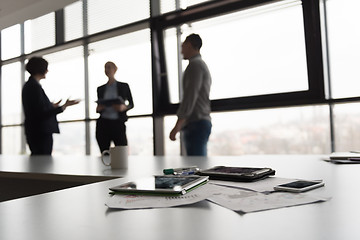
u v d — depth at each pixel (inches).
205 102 85.4
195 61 83.5
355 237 13.5
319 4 102.1
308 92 105.0
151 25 134.6
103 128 107.5
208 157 56.4
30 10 163.5
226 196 21.5
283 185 24.0
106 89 110.9
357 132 98.7
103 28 152.3
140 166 45.4
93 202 21.6
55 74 173.3
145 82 139.9
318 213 17.4
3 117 201.8
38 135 87.8
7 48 196.2
